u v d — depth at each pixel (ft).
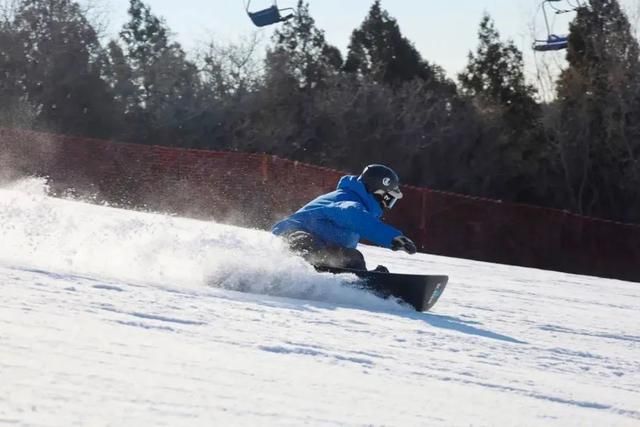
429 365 25.63
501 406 20.72
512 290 68.13
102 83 284.82
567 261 152.76
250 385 17.98
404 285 42.16
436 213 146.51
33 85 279.28
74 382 15.34
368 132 288.10
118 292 29.58
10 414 12.67
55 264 35.42
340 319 33.47
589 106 268.82
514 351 32.40
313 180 136.98
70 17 285.84
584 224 153.48
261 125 289.74
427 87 317.42
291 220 45.52
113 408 14.02
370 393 19.49
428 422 17.30
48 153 146.72
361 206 45.32
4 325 19.72
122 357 18.47
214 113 290.97
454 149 283.59
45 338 18.93
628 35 275.59
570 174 268.41
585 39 287.89
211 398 16.06
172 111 290.76
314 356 23.72
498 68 330.54
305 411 16.37
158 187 143.95
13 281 27.61
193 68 297.12
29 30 281.74
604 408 23.11
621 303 70.23
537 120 282.56
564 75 281.74
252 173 139.03
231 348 22.53
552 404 22.41
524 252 150.82
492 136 282.97
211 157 141.28
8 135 146.51
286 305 35.55
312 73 314.76
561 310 55.88
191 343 22.12
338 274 42.01
